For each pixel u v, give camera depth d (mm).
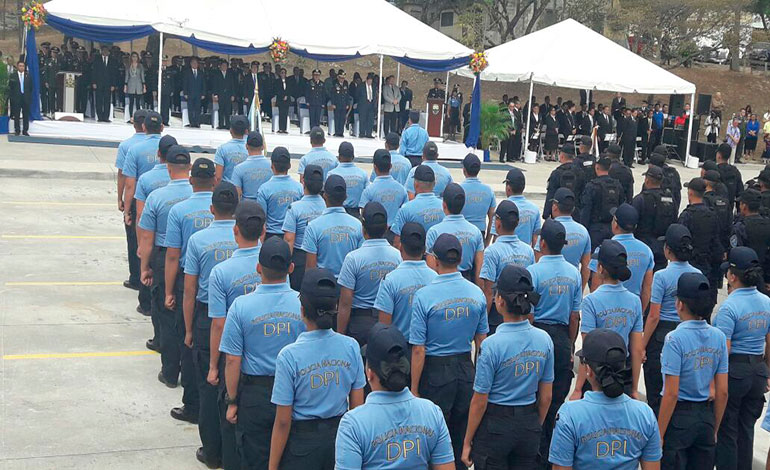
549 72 28453
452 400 5852
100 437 7164
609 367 4281
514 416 5301
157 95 25547
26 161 19484
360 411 3977
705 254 9453
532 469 5465
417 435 3992
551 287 6551
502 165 27953
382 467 3951
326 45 25031
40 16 22688
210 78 25547
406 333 6223
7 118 23781
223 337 5461
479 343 5973
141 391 8219
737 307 6352
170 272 7414
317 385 4727
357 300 6930
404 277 6191
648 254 7785
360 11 26438
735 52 50469
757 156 39062
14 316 9930
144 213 8117
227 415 5598
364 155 26750
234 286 5969
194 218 7324
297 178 21203
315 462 4773
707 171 10805
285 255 5414
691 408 5691
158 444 7137
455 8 48312
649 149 32500
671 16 45281
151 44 30766
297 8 25812
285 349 4742
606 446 4312
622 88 28625
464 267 7723
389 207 9727
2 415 7383
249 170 10086
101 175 19125
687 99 46719
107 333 9695
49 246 13211
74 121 24453
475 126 27891
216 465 6793
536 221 9016
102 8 23312
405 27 26594
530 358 5262
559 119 30250
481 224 9891
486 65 27000
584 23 46438
